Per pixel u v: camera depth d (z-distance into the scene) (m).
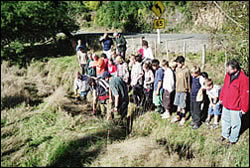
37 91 8.83
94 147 4.70
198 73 5.28
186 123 5.78
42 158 4.79
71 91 8.88
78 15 24.45
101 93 6.16
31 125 6.23
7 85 8.99
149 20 20.31
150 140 4.64
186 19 18.92
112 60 7.55
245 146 4.74
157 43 12.24
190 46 11.82
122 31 21.14
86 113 6.79
